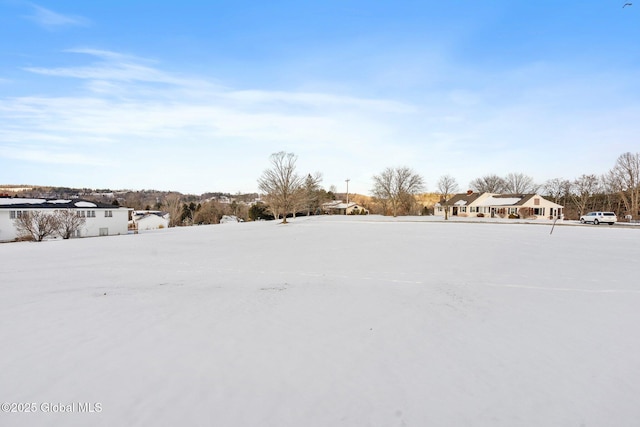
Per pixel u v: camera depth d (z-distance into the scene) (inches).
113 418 124.1
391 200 2642.7
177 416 125.9
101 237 1104.8
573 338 203.5
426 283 347.9
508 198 2377.0
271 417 126.3
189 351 181.5
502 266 445.7
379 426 122.2
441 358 176.4
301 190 2148.1
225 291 319.3
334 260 508.1
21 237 1093.8
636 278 370.3
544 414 130.3
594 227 1236.5
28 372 156.9
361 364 169.0
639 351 185.5
